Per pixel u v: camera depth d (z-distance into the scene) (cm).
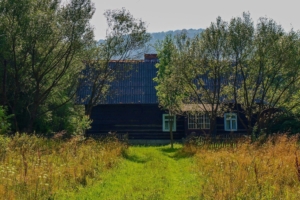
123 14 3170
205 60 2947
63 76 3011
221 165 1450
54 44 2670
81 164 1532
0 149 1630
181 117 3956
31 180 1134
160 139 3931
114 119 3962
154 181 1399
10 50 2652
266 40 2844
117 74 3306
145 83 4103
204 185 1233
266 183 1148
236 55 2900
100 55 3197
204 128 3847
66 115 3278
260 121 3067
